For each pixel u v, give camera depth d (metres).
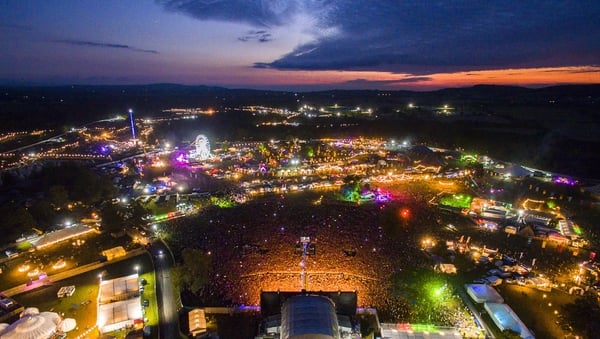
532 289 68.19
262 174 136.00
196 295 66.44
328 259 77.19
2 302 63.53
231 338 56.47
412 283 69.62
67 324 57.31
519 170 135.00
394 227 87.94
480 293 64.69
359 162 149.12
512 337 54.47
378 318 60.62
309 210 102.38
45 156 161.50
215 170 139.38
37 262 77.44
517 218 96.50
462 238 83.94
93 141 197.00
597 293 65.44
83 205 102.25
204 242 84.81
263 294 60.69
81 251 81.94
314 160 153.25
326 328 51.06
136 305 60.69
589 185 122.62
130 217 95.88
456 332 56.41
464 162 151.38
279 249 81.12
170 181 127.12
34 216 90.81
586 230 90.12
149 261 77.81
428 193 116.62
